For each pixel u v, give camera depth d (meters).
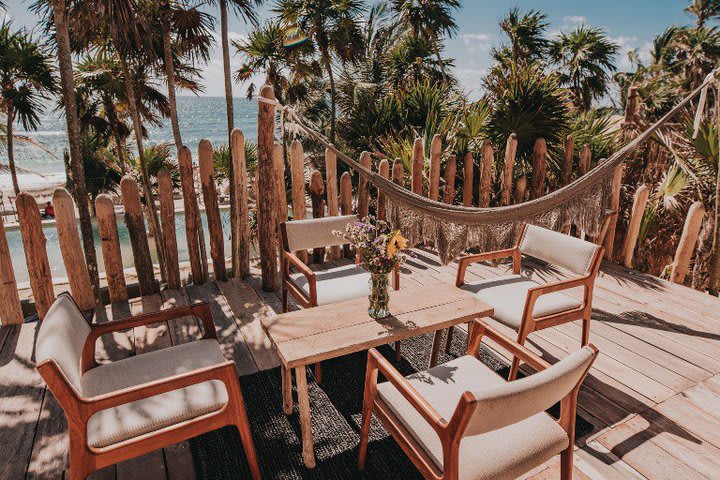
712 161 4.16
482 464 1.36
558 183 5.24
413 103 6.58
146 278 3.65
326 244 3.23
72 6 4.57
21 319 3.17
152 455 2.00
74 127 3.99
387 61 12.92
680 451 2.05
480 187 4.80
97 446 1.49
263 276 3.76
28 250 3.08
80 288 3.34
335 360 2.78
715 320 3.36
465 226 3.47
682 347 2.97
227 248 10.89
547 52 16.45
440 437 1.33
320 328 2.11
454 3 13.49
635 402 2.40
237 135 3.62
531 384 1.21
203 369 1.60
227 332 3.09
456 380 1.79
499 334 1.83
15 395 2.39
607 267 4.50
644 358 2.83
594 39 15.58
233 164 3.72
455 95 6.56
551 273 4.25
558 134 4.97
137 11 5.76
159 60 7.96
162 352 2.01
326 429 2.19
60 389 1.37
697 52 17.58
